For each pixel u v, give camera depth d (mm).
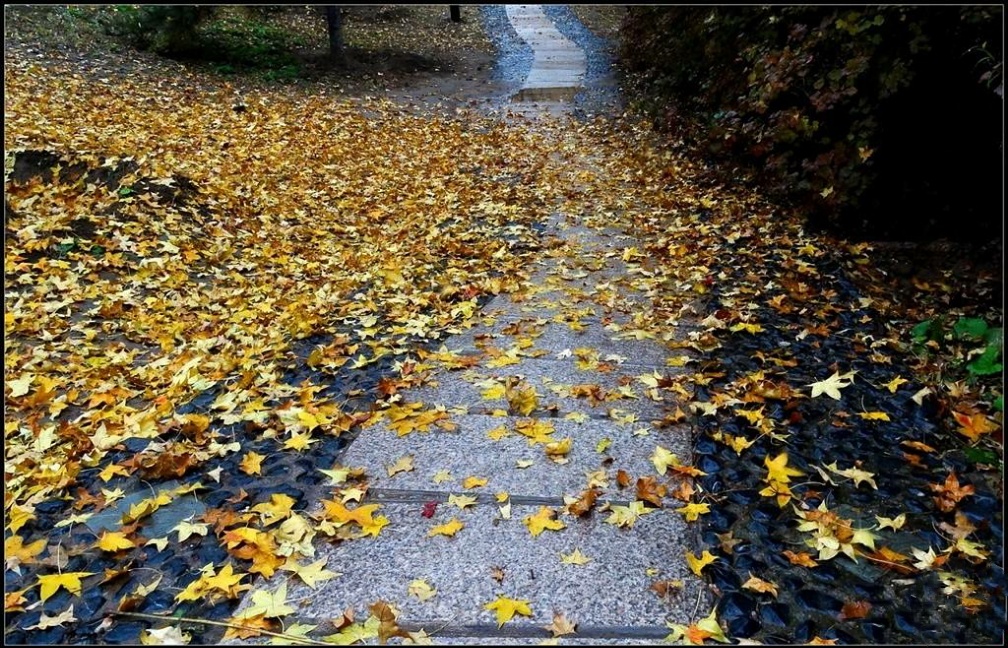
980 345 3150
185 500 2316
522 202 5902
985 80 3400
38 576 1985
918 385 2902
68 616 1835
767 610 1816
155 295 4137
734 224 4922
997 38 3646
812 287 3867
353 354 3416
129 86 8836
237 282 4398
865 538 2021
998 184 4145
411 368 3164
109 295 4039
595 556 2000
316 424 2684
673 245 4602
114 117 7309
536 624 1777
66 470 2447
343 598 1876
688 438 2574
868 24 4016
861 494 2264
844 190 4340
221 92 9492
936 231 4430
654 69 10422
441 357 3277
